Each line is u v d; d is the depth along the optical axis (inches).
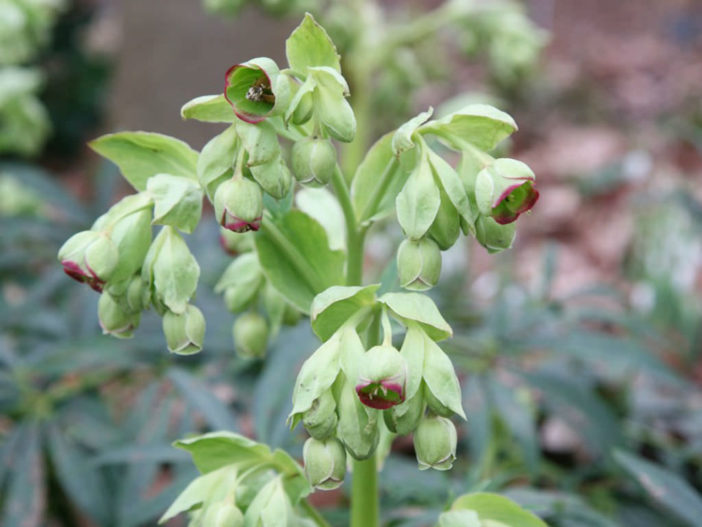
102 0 111.2
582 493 25.0
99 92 82.6
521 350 25.9
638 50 99.4
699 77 87.7
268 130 14.9
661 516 24.1
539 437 31.5
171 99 60.9
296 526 16.9
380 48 35.0
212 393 22.5
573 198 57.7
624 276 41.8
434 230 15.1
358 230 17.0
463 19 35.3
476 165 15.1
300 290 17.6
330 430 14.8
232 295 18.8
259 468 17.2
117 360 25.0
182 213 15.8
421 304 15.0
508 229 15.2
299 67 15.2
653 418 28.8
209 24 59.2
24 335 29.5
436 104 79.4
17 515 22.6
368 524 17.7
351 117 15.0
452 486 22.1
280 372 22.4
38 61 81.8
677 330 36.8
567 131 74.1
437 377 14.7
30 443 23.7
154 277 15.9
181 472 22.4
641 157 40.8
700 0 113.4
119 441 23.9
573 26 109.7
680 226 38.7
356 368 14.7
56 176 80.0
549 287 28.9
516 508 17.1
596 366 32.2
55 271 29.8
